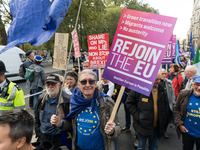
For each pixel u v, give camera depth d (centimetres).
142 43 160
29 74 445
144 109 249
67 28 1902
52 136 221
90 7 2023
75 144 187
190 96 237
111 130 156
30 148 113
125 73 165
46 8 216
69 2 197
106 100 180
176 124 246
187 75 354
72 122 190
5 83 234
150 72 155
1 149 101
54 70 1683
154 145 267
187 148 245
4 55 981
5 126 103
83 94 183
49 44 2081
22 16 235
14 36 241
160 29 154
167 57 477
